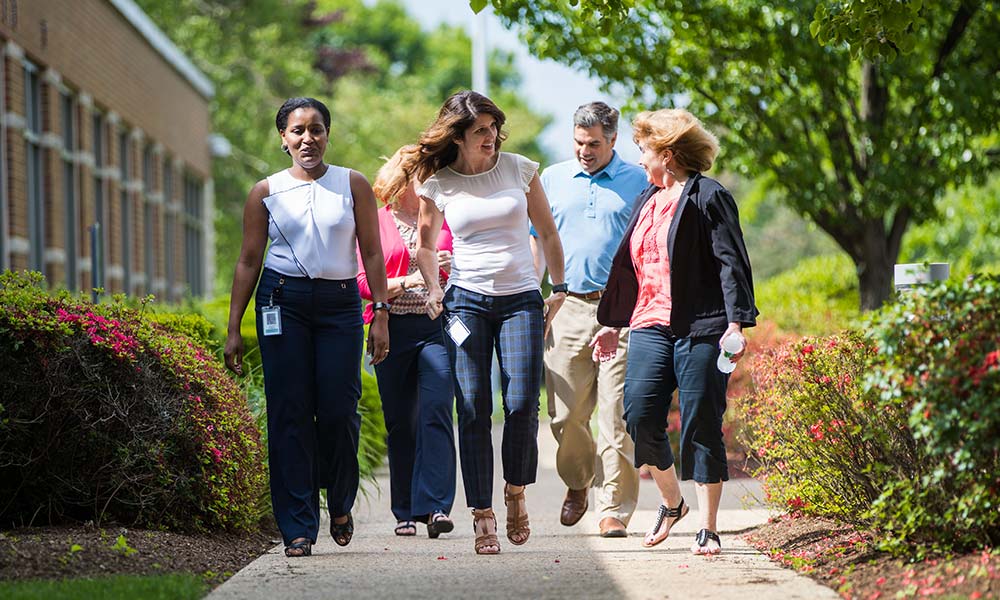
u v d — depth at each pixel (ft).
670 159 40.40
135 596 31.17
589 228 47.88
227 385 46.42
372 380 75.87
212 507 42.57
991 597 28.91
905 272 40.34
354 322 40.60
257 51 233.76
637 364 40.81
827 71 84.99
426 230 41.78
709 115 87.76
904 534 34.53
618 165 48.49
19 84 93.30
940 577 31.37
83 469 41.91
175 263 152.76
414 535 46.91
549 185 48.93
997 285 32.65
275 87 245.04
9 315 40.98
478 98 40.52
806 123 88.28
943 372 32.07
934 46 86.33
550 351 48.08
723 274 38.86
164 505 42.42
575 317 47.83
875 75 87.25
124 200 129.59
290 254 40.09
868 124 86.12
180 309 71.77
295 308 40.09
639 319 41.19
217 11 239.30
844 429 39.70
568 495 48.75
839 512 41.47
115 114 122.93
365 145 242.58
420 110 263.70
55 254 101.65
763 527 45.06
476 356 40.68
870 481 39.32
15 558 35.58
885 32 45.44
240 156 221.46
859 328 40.78
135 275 130.93
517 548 42.80
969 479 33.19
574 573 36.11
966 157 89.45
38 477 41.65
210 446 42.50
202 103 169.99
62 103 106.52
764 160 86.22
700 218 39.52
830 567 35.55
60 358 41.22
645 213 41.47
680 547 42.29
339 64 296.71
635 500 46.73
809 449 41.47
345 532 41.75
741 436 50.80
